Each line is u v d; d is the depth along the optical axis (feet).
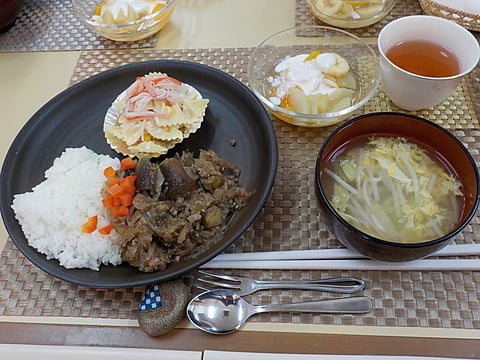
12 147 1.31
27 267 1.17
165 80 1.39
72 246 1.12
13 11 1.70
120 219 1.14
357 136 1.19
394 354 0.98
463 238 1.12
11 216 1.18
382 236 1.06
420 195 1.11
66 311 1.08
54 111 1.41
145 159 1.21
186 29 1.69
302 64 1.41
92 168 1.24
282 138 1.37
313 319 1.03
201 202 1.16
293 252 1.12
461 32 1.29
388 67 1.27
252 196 1.20
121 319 1.06
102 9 1.65
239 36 1.64
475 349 0.97
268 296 1.07
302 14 1.69
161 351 0.97
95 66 1.61
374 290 1.07
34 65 1.64
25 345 1.01
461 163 1.09
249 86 1.47
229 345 1.01
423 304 1.04
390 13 1.67
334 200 1.11
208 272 1.11
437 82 1.22
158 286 1.07
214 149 1.33
